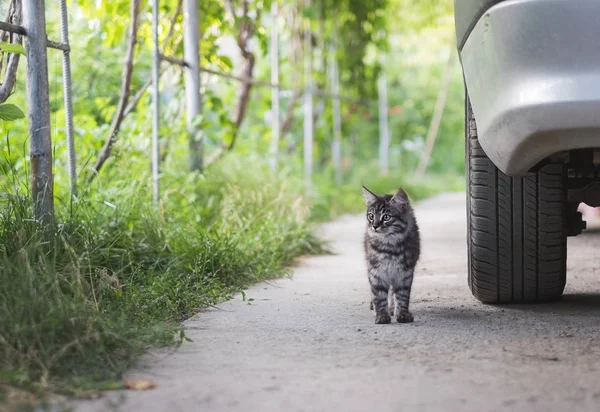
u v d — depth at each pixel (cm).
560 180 549
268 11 1200
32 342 395
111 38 945
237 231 781
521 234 555
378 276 536
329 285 685
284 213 975
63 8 655
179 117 948
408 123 2912
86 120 863
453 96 2944
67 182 752
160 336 452
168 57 877
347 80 1753
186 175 867
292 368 402
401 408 335
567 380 375
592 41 414
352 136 2194
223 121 1060
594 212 1246
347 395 354
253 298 613
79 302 454
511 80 436
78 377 376
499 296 571
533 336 474
